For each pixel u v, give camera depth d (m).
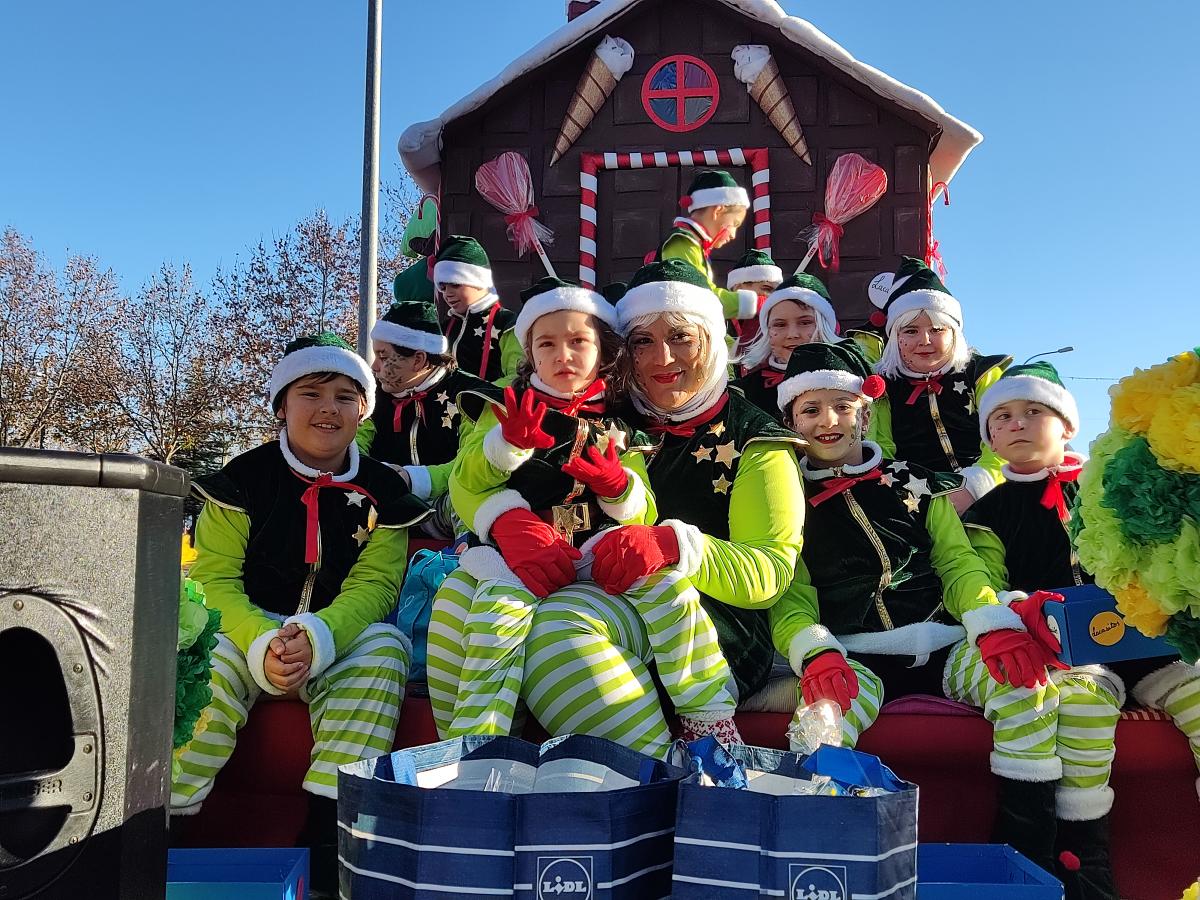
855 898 1.44
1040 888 1.84
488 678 2.16
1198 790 2.43
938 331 3.74
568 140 6.26
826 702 2.14
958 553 2.68
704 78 6.26
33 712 1.33
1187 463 1.92
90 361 22.89
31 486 1.29
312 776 2.32
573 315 2.48
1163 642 2.33
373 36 6.60
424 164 6.49
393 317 3.85
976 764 2.42
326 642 2.38
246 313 22.47
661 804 1.57
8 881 1.25
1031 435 2.84
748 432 2.54
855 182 6.04
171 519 1.50
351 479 2.77
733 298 4.45
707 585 2.32
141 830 1.41
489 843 1.50
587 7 7.32
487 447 2.33
